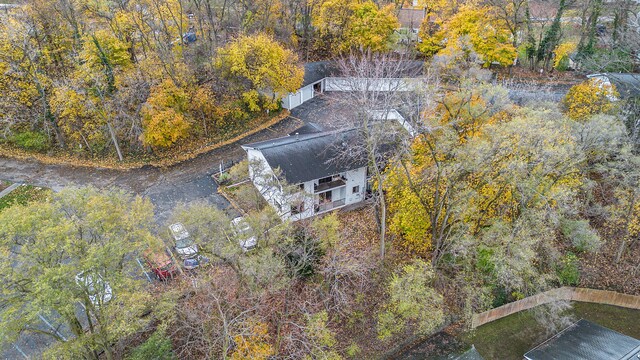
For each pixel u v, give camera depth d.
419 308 25.28
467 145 26.06
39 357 20.67
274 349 23.42
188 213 23.02
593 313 28.89
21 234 17.59
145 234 20.44
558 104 37.34
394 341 26.11
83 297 18.45
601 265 31.23
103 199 20.47
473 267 28.67
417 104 27.14
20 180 38.03
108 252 18.45
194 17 52.94
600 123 28.34
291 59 47.53
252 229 24.09
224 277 25.66
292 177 32.22
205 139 44.66
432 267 26.61
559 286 30.06
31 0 38.84
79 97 36.75
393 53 57.53
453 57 35.03
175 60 43.16
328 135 36.00
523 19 59.28
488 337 27.02
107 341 20.02
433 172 26.95
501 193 26.30
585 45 56.81
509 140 24.95
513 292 28.20
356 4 55.06
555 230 32.31
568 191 26.12
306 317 24.58
